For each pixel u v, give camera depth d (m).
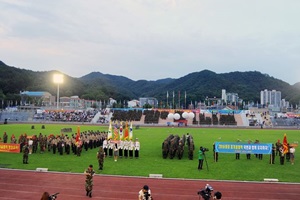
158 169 28.17
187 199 19.03
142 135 63.03
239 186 22.34
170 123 101.56
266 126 99.62
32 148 38.81
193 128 88.00
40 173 26.16
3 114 120.06
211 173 26.64
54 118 114.19
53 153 38.00
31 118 116.94
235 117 109.19
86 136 41.34
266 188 21.84
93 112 122.00
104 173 26.28
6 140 46.00
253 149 32.09
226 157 35.72
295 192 20.88
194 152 39.28
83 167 28.84
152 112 113.38
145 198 14.23
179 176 25.34
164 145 34.69
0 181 23.28
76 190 20.92
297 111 171.62
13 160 32.53
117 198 19.17
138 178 24.55
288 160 33.66
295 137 61.22
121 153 34.75
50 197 12.04
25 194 19.97
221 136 61.44
